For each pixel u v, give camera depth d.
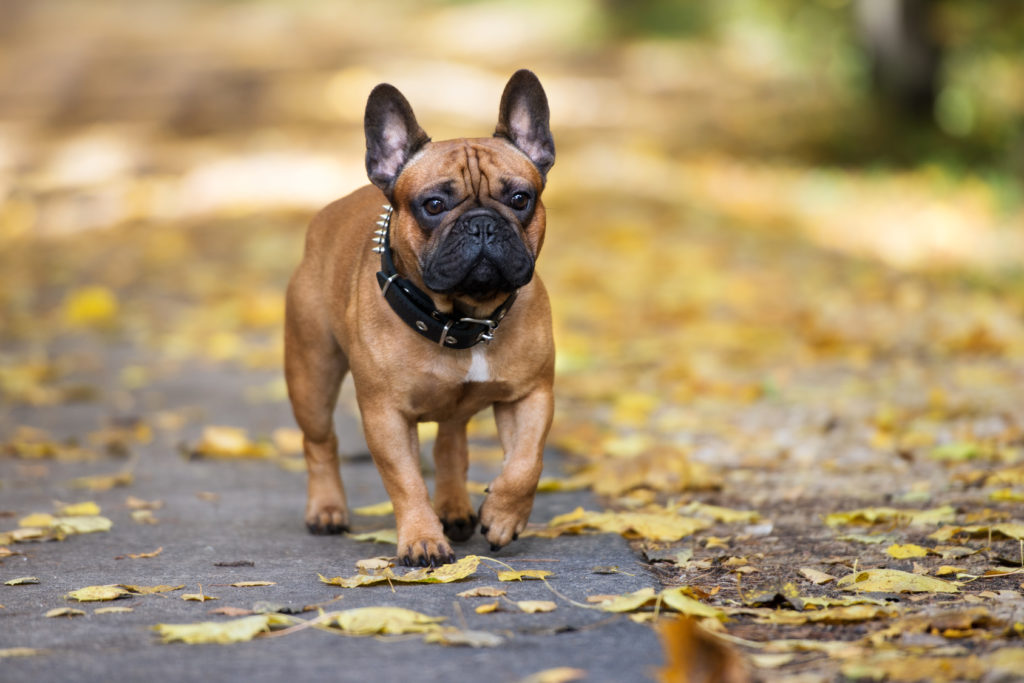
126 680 4.23
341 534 6.72
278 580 5.64
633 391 10.59
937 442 8.39
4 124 30.88
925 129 28.67
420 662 4.33
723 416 9.64
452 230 5.54
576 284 14.98
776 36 35.59
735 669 4.05
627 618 4.83
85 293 14.84
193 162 25.75
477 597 5.20
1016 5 28.19
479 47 43.72
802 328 12.58
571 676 4.09
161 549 6.30
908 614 4.87
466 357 5.85
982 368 10.59
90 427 9.78
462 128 28.36
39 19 55.44
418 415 6.03
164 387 11.27
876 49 29.66
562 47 42.69
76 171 25.09
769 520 6.80
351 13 57.25
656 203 20.64
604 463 7.92
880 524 6.61
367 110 5.93
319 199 21.58
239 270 16.62
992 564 5.74
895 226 20.31
